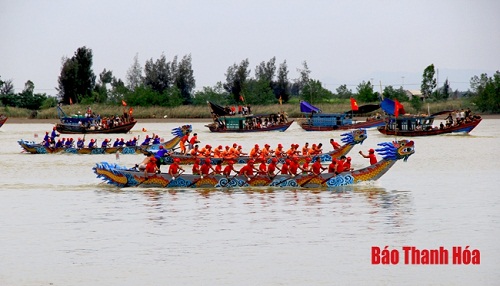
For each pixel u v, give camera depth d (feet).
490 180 236.02
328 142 410.31
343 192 209.56
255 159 237.66
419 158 307.37
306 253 140.97
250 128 512.63
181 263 135.13
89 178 247.50
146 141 353.10
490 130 507.30
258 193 207.92
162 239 152.76
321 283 123.75
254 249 144.25
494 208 184.03
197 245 147.43
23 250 145.38
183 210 183.01
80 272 130.52
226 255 140.05
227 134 501.15
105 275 128.67
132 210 183.62
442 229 160.66
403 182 231.50
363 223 166.71
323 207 185.68
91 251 143.95
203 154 274.57
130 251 143.54
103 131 501.97
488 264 134.21
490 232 157.48
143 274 128.88
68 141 349.82
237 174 216.74
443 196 202.80
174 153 288.51
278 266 132.77
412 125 449.06
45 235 157.48
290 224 165.89
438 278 126.72
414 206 186.91
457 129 444.14
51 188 222.89
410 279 126.21
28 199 202.18
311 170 217.97
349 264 134.21
